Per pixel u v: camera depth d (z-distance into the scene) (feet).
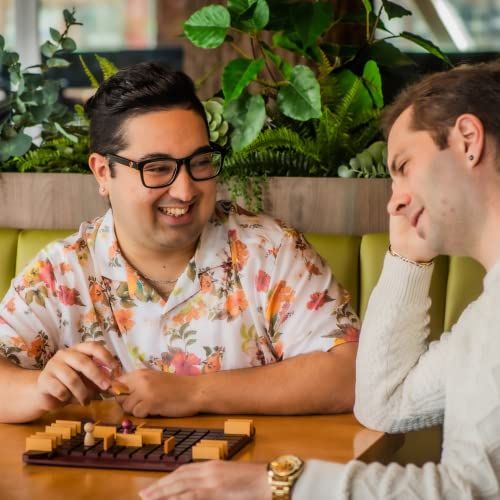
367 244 7.87
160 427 5.41
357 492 4.17
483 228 4.57
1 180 9.05
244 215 6.91
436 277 7.58
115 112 6.22
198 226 6.33
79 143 9.11
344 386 6.01
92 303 6.68
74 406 6.10
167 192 6.18
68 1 13.65
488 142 4.48
